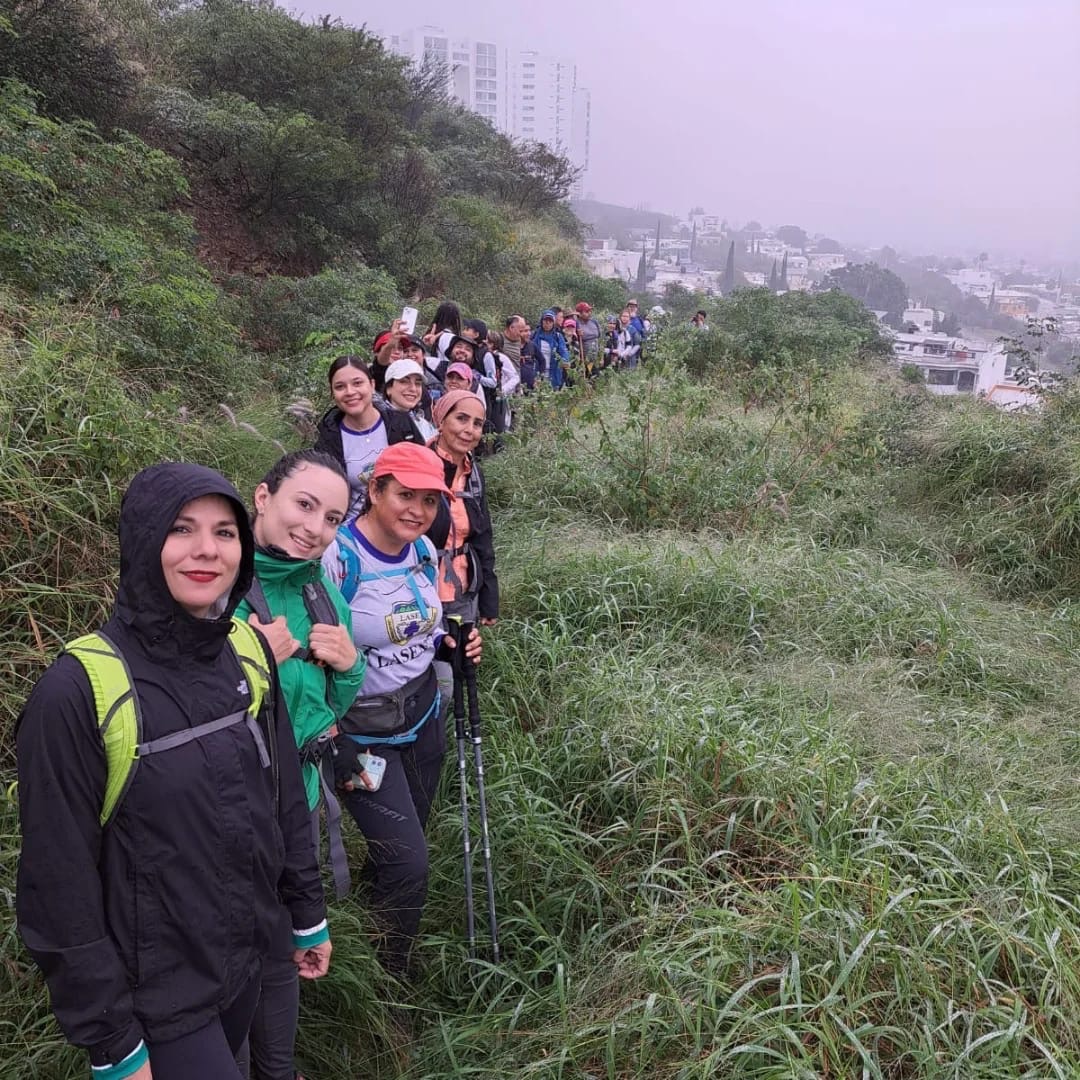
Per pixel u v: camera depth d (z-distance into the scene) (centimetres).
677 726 374
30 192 648
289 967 208
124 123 1052
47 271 619
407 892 279
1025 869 312
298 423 697
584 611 512
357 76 1597
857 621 536
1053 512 705
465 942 298
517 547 589
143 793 158
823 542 691
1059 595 655
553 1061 236
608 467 747
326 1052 254
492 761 368
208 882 164
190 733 163
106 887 159
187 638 164
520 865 320
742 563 579
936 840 326
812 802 332
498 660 438
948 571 667
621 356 1309
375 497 271
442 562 362
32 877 152
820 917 272
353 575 270
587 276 2241
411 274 1500
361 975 263
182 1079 164
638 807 343
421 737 305
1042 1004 248
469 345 698
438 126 2767
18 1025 226
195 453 504
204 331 712
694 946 271
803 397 827
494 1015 267
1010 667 508
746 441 824
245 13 1551
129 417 434
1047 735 443
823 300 2069
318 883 203
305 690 228
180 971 164
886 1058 243
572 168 3141
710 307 2002
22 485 361
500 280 1895
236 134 1188
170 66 1351
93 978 153
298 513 227
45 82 898
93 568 366
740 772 343
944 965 259
